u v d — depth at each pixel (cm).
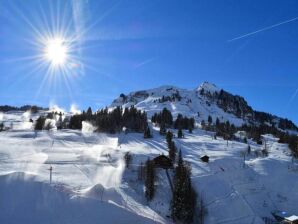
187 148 13588
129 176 8506
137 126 18550
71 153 10319
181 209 6712
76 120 18762
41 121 16962
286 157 12544
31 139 12938
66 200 4197
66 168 8044
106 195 5525
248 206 7988
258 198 8731
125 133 17225
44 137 13938
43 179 4888
